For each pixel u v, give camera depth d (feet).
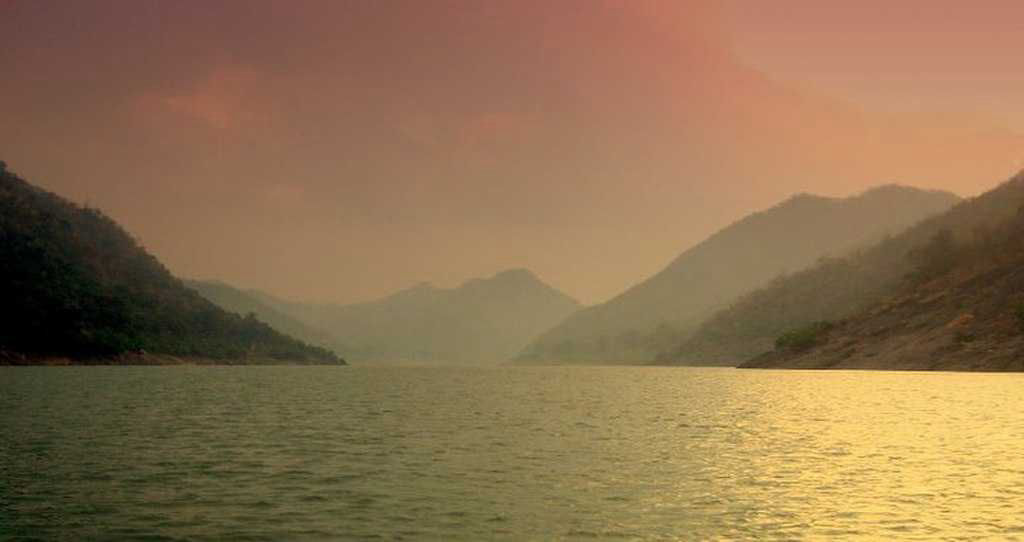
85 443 140.87
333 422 186.70
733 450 139.23
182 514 86.48
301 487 101.60
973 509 91.40
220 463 120.26
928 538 79.56
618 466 120.98
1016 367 382.83
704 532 81.15
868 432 165.37
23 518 84.23
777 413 212.43
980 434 159.84
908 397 255.29
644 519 86.17
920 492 100.53
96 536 77.71
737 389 331.36
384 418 199.52
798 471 116.37
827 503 94.32
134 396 262.88
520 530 81.15
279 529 80.64
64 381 346.33
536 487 102.89
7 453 127.75
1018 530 82.48
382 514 87.10
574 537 78.84
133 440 145.89
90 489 99.04
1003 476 111.75
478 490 100.58
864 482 107.34
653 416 208.54
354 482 105.29
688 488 102.89
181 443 142.92
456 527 81.97
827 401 247.29
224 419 189.67
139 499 93.56
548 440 153.58
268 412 212.43
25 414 191.31
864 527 83.51
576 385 407.23
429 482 105.70
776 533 81.05
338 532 79.66
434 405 251.19
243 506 90.48
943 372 408.05
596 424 187.21
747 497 97.40
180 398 260.01
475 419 199.21
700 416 207.21
